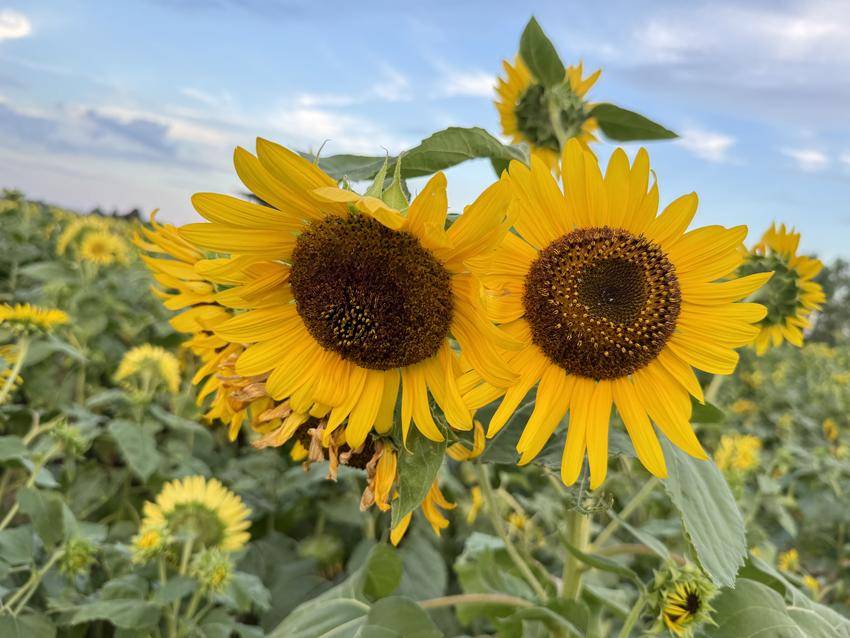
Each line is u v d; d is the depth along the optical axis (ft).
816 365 9.64
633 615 1.34
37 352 2.56
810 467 4.06
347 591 1.62
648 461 1.09
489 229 0.92
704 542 1.14
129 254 6.07
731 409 5.40
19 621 1.86
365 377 1.07
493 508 1.53
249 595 1.96
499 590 1.96
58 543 2.25
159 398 3.55
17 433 2.98
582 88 1.89
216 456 3.55
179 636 1.87
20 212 6.70
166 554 2.01
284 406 1.12
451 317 1.03
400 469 1.03
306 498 3.03
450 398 1.01
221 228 1.01
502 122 1.81
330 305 1.03
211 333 1.28
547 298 1.10
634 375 1.12
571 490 1.20
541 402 1.11
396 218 0.85
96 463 3.07
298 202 0.99
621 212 1.11
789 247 1.95
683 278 1.11
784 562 3.35
